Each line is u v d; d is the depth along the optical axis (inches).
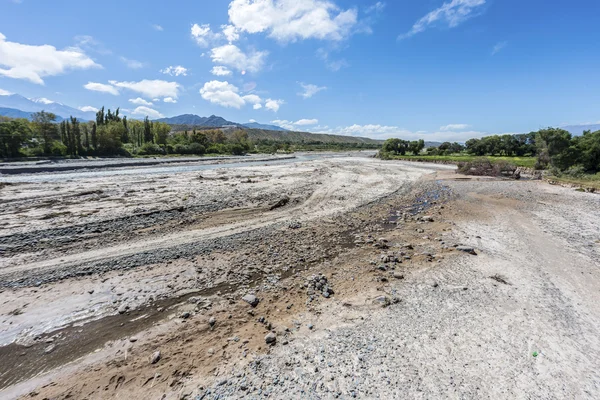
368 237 529.7
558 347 236.8
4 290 323.0
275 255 439.8
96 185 984.3
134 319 279.4
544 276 369.4
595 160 1273.4
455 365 215.0
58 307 296.0
